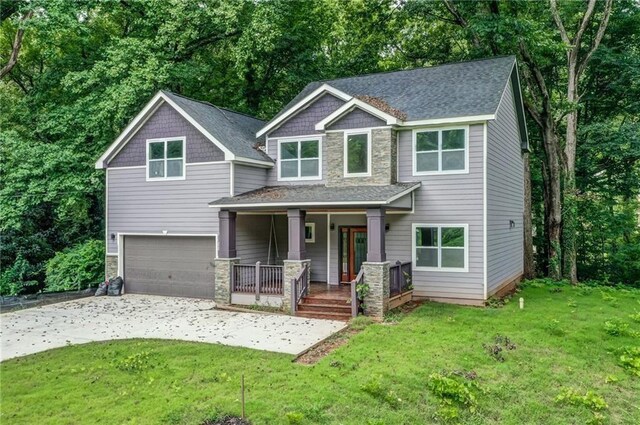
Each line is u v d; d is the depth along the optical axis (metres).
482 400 7.51
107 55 19.34
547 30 20.06
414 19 23.52
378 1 23.14
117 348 10.02
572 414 7.22
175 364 8.85
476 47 21.69
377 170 15.09
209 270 16.36
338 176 15.68
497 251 15.62
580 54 22.64
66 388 7.80
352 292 12.63
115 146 17.56
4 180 18.06
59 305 15.46
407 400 7.37
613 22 22.22
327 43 28.16
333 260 16.75
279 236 18.17
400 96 16.70
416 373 8.17
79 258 19.81
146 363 8.91
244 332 11.38
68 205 18.70
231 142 16.48
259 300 14.45
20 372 8.60
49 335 11.34
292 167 17.30
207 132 15.87
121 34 22.53
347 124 15.57
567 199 21.03
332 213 16.08
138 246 17.69
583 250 24.77
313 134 16.92
